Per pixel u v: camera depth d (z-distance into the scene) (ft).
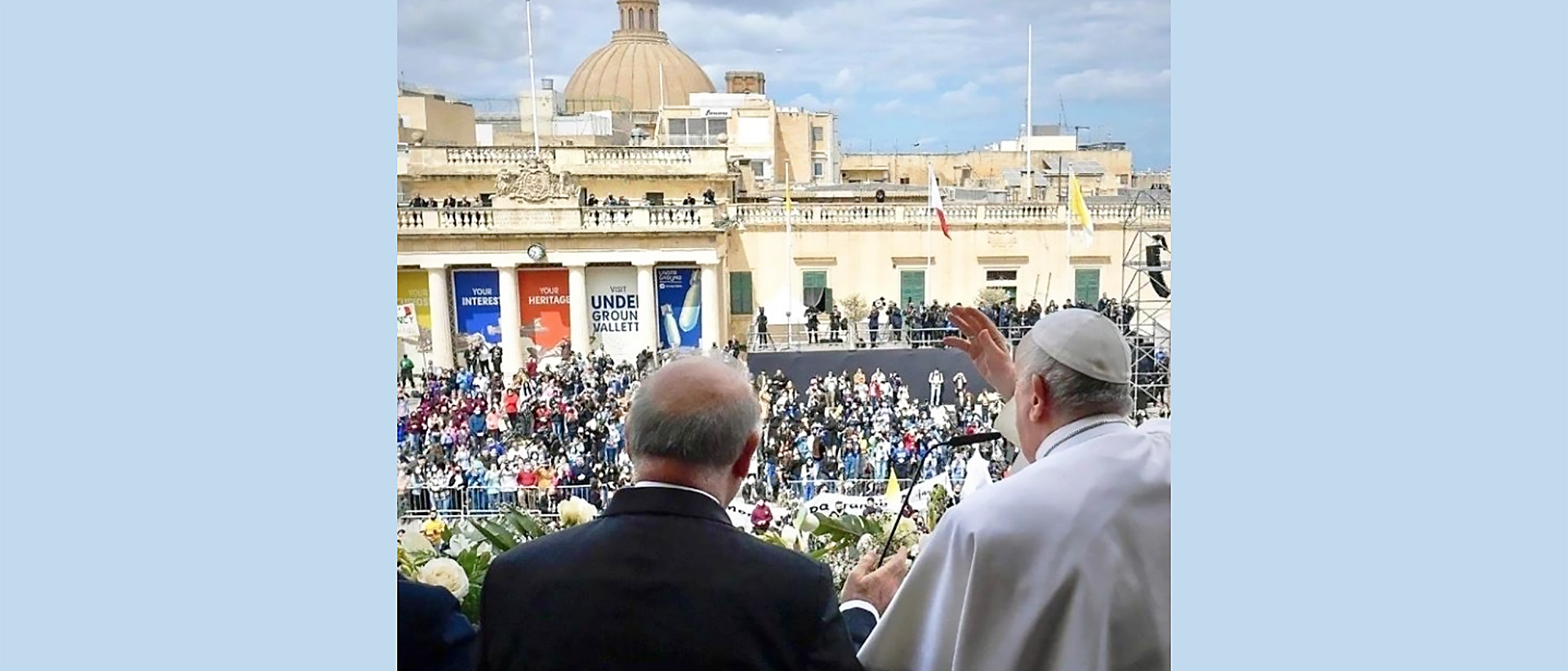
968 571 11.44
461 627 13.69
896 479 26.55
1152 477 11.54
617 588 9.67
